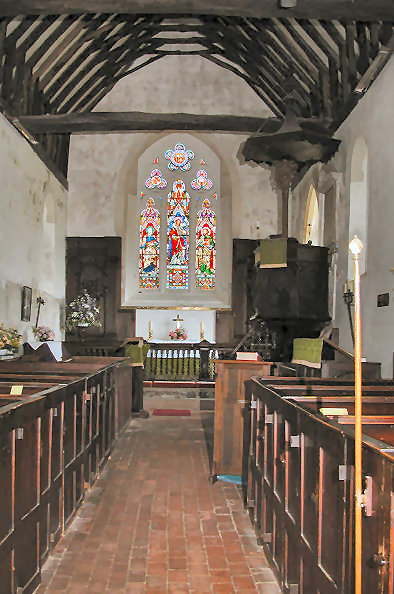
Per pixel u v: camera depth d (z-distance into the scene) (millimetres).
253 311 14109
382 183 7102
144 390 12305
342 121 8945
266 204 14258
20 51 9180
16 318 9836
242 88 14000
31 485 3135
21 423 2922
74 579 3426
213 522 4461
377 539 1772
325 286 7992
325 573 2316
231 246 14312
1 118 8883
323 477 2391
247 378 5559
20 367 6426
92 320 13422
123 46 11906
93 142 14172
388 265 6812
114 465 6180
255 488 4289
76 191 14055
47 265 12820
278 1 6133
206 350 13359
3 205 9086
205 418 9148
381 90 7184
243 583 3402
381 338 6996
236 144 14453
